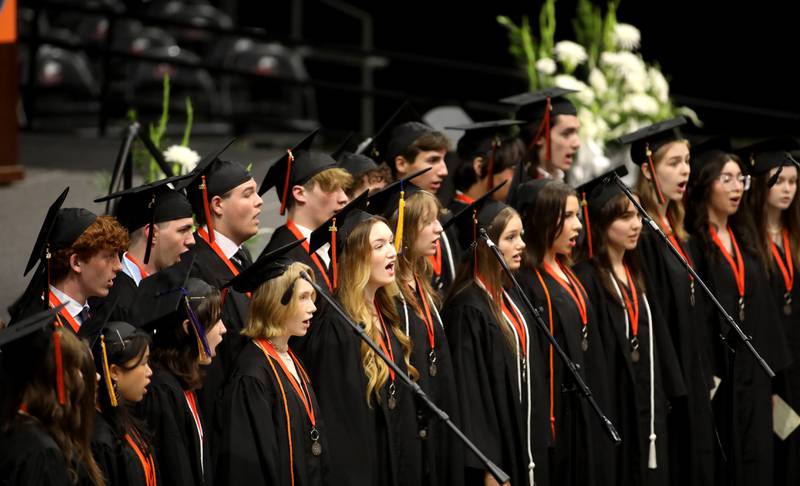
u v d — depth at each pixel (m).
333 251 17.05
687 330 21.31
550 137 23.86
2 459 12.34
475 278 18.72
